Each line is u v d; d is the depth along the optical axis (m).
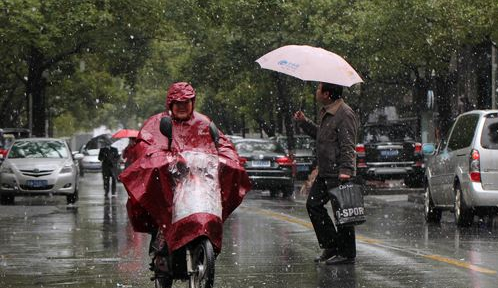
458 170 32.78
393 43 59.41
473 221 34.56
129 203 15.90
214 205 15.18
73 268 21.09
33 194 47.50
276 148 55.69
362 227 32.72
